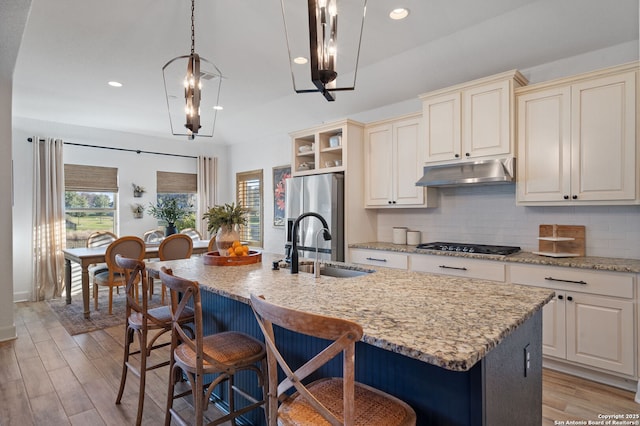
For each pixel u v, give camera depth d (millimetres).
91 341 3420
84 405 2291
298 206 4418
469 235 3664
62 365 2883
